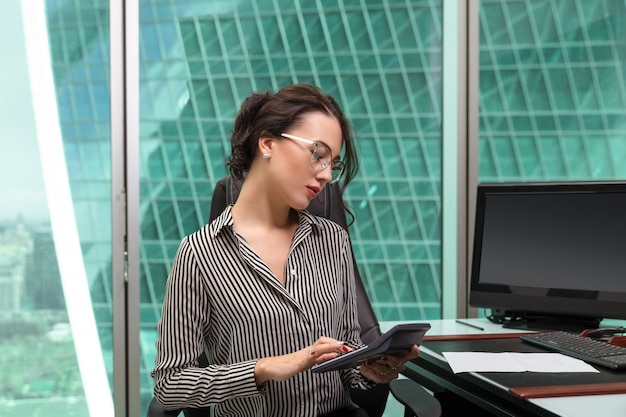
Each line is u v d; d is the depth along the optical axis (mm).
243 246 1676
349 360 1457
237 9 3314
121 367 3104
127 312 3117
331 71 3385
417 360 2107
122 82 3113
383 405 1897
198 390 1570
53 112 3137
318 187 1661
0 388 3096
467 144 3408
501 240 2443
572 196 2312
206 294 1676
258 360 1566
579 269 2281
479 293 2471
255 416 1678
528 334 2160
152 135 3223
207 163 3273
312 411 1662
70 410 3148
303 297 1687
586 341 1903
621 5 3506
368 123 3404
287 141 1643
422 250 3424
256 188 1718
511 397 1503
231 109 3299
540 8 3473
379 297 3412
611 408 1358
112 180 3104
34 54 3127
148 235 3213
